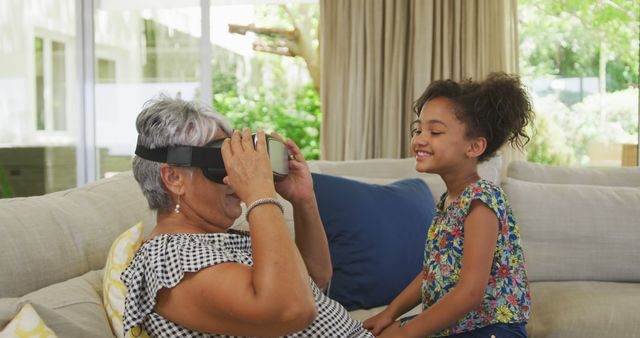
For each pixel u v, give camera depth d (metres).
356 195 2.34
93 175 4.79
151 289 1.11
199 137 1.20
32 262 1.41
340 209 2.29
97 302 1.38
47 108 4.68
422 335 1.55
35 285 1.41
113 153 4.77
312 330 1.29
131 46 4.67
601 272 2.49
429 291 1.70
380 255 2.25
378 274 2.23
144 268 1.14
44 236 1.48
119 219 1.81
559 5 4.73
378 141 4.07
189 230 1.23
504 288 1.63
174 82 4.63
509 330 1.63
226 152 1.16
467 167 1.74
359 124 4.07
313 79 6.18
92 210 1.73
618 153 4.68
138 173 1.24
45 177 4.70
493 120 1.71
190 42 4.58
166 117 1.21
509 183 2.65
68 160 4.76
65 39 4.70
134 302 1.14
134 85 4.70
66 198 1.72
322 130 4.14
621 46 4.66
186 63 4.60
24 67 4.58
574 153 4.77
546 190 2.62
